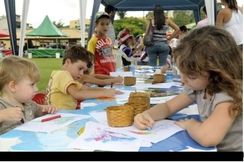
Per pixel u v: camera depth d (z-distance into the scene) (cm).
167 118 143
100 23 392
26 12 556
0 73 160
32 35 1823
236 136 112
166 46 521
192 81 121
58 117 143
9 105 160
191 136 111
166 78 282
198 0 1009
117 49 696
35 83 168
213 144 104
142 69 377
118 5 1048
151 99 184
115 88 228
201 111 131
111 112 125
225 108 111
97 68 382
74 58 242
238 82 114
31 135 117
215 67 114
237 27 362
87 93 196
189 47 117
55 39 1838
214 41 116
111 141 109
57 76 220
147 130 121
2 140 112
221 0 371
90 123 131
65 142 108
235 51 116
